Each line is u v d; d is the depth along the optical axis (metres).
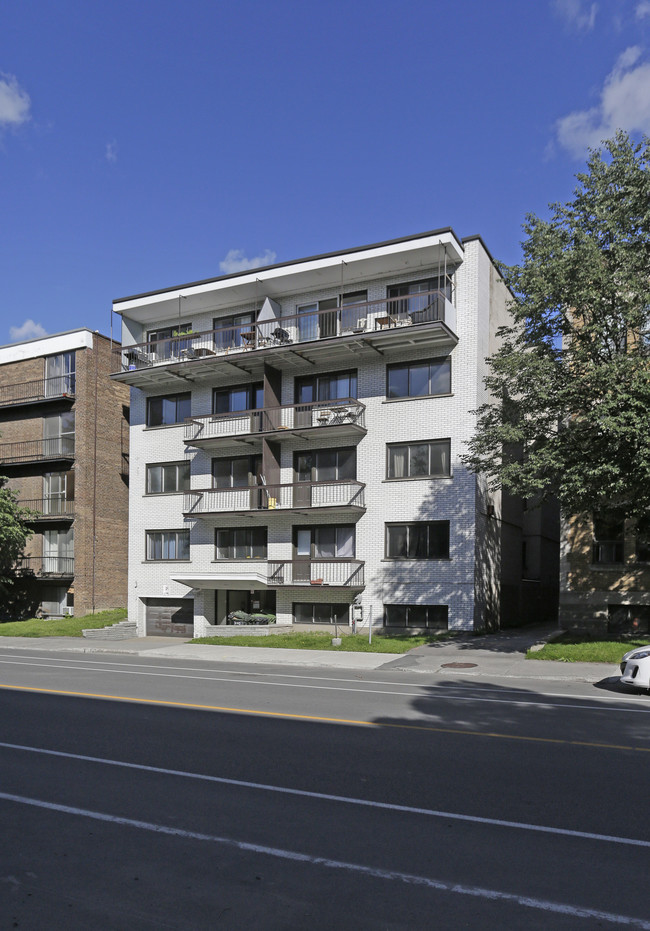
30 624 33.00
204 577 28.25
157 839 5.84
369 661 19.50
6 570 35.25
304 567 27.56
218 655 22.11
